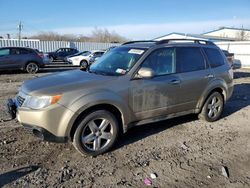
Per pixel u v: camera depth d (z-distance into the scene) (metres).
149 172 4.33
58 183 3.97
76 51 32.22
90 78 5.00
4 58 17.16
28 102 4.57
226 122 6.84
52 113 4.40
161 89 5.46
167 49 5.75
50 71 19.95
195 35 45.62
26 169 4.31
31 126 4.52
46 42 38.25
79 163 4.54
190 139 5.66
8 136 5.53
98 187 3.90
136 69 5.19
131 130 6.04
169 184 4.02
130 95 5.06
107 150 4.92
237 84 13.35
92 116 4.66
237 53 29.55
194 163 4.66
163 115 5.68
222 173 4.34
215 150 5.18
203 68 6.32
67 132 4.51
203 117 6.59
